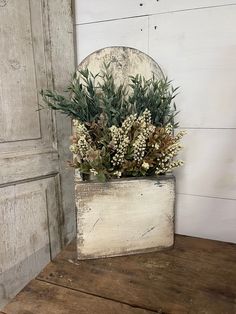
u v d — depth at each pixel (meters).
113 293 0.58
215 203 0.81
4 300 0.77
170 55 0.77
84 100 0.66
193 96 0.77
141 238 0.72
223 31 0.71
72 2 0.85
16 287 0.80
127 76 0.75
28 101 0.78
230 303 0.55
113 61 0.75
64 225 0.93
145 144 0.63
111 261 0.70
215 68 0.73
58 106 0.66
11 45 0.73
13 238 0.78
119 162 0.65
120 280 0.62
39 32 0.79
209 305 0.54
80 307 0.54
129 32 0.80
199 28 0.73
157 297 0.56
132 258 0.71
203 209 0.83
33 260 0.85
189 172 0.82
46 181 0.86
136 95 0.66
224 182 0.79
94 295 0.57
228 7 0.69
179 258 0.71
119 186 0.68
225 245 0.78
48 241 0.88
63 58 0.85
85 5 0.84
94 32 0.85
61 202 0.91
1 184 0.74
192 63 0.75
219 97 0.74
